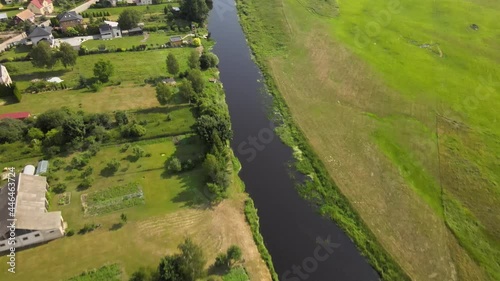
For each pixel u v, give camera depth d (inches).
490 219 2780.5
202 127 3253.0
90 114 3580.2
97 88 4028.1
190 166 3127.5
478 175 3107.8
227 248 2578.7
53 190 2918.3
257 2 6146.7
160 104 3823.8
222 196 2923.2
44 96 3954.2
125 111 3718.0
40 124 3430.1
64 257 2487.7
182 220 2746.1
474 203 2898.6
